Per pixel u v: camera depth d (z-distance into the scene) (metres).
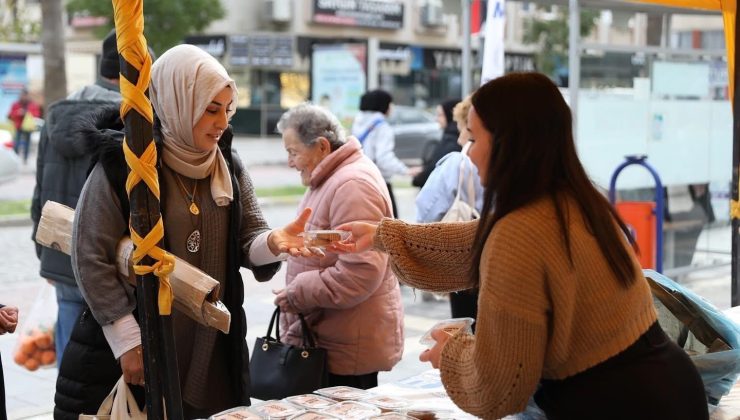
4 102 19.08
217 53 28.56
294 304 3.51
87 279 2.61
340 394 2.72
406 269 2.63
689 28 15.89
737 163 4.39
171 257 2.37
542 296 1.99
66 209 2.85
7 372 5.75
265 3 28.62
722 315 2.88
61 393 2.81
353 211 3.39
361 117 8.05
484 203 2.09
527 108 2.04
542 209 2.02
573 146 2.09
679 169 8.09
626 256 2.07
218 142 2.93
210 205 2.81
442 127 7.55
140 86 2.28
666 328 2.91
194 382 2.83
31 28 22.53
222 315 2.47
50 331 4.96
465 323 2.44
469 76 7.05
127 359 2.60
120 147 2.67
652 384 2.06
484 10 10.23
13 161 9.66
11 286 8.84
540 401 2.23
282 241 2.89
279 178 19.41
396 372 5.68
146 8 18.81
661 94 7.91
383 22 29.97
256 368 3.46
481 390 2.05
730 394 2.97
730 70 4.74
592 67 7.50
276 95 29.03
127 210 2.68
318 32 29.08
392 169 7.91
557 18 25.27
